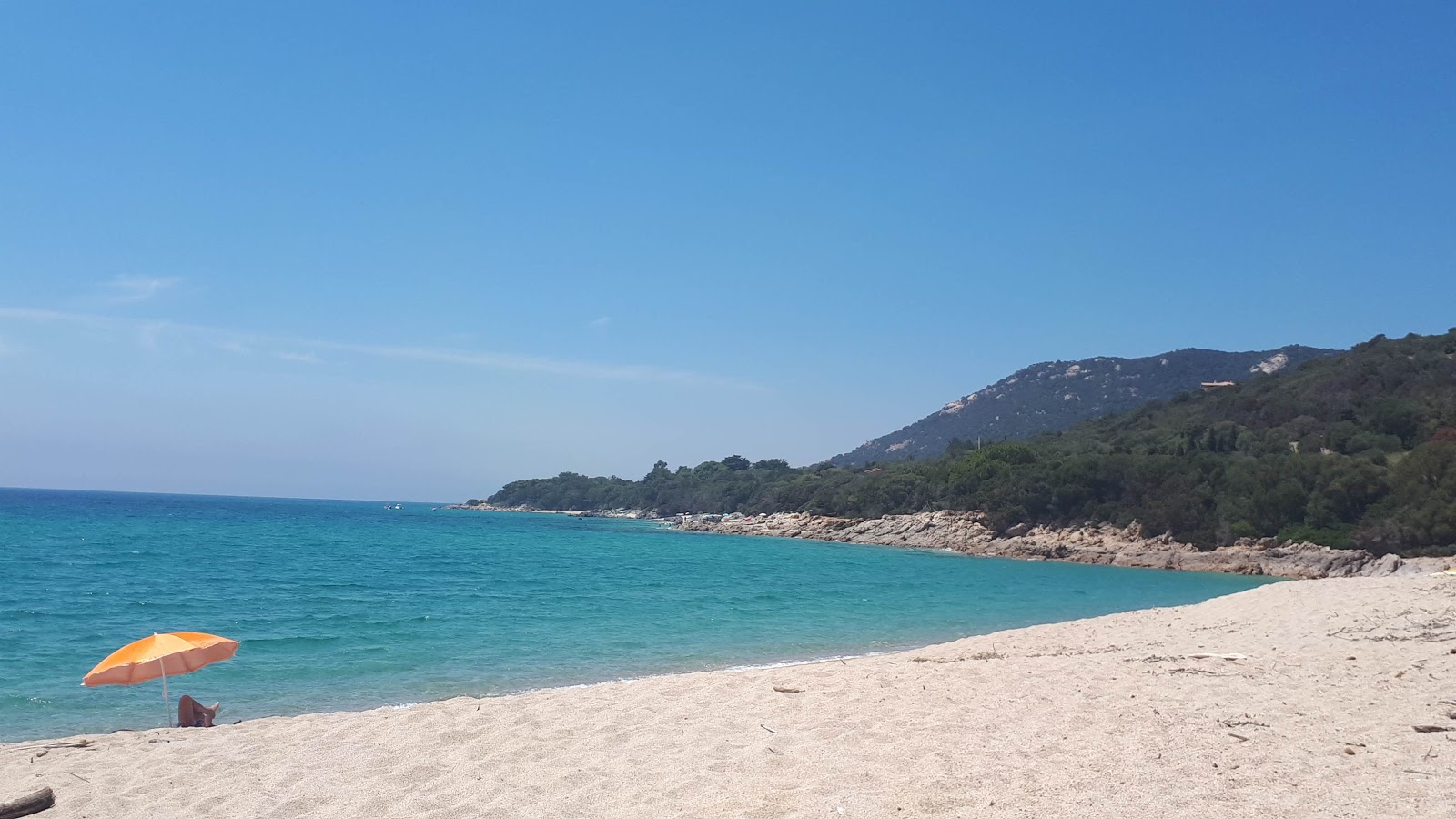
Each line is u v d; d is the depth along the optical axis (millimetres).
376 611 26969
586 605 29781
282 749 9312
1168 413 106625
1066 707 9719
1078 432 115688
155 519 108500
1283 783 6391
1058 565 66625
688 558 63875
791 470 168250
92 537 66438
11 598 28656
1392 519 56031
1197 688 10523
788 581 43344
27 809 7195
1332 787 6238
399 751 8977
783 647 20781
